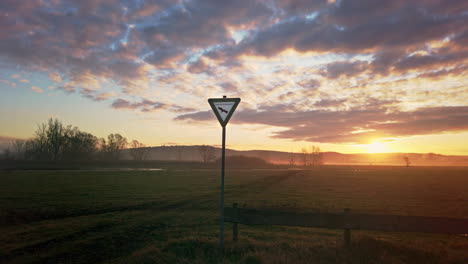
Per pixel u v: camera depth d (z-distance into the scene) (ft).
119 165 301.63
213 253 22.45
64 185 91.30
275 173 213.66
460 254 23.06
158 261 20.94
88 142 333.42
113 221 39.47
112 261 23.27
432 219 21.31
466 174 238.27
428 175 211.82
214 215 45.09
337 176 183.21
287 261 20.27
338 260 20.79
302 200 67.36
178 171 203.41
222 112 24.93
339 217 22.95
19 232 33.17
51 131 310.04
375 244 23.12
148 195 70.59
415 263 20.94
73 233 32.55
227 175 170.60
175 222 39.14
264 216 24.45
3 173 149.28
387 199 71.41
